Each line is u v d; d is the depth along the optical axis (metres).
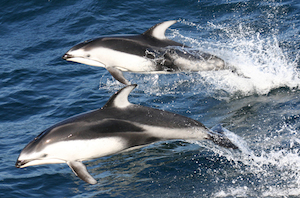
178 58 21.36
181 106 21.75
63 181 16.17
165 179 15.79
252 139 17.72
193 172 16.06
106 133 15.90
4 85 25.70
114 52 21.30
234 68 22.09
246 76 22.11
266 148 16.94
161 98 22.70
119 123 16.11
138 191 15.22
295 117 19.08
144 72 21.75
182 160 16.91
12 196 15.23
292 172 15.44
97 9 35.72
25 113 22.39
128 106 16.56
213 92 22.97
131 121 16.19
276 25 30.84
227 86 23.34
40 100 23.67
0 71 27.62
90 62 21.97
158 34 21.69
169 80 24.69
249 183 15.05
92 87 24.91
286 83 22.47
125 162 17.08
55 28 34.19
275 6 33.44
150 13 35.16
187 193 14.85
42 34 33.50
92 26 33.72
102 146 15.91
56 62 28.89
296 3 33.47
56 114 22.02
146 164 16.84
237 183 15.13
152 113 16.53
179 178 15.77
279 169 15.67
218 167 16.20
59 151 15.73
